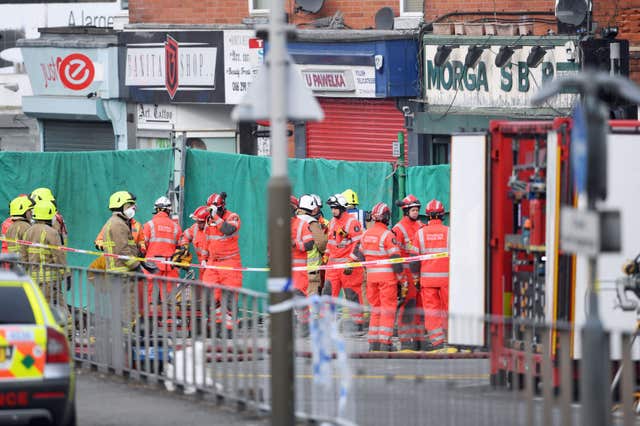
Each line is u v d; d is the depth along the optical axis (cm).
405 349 5656
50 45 9650
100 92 9362
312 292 6353
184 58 8850
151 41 9006
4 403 3484
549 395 3244
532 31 7044
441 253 5659
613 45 6850
